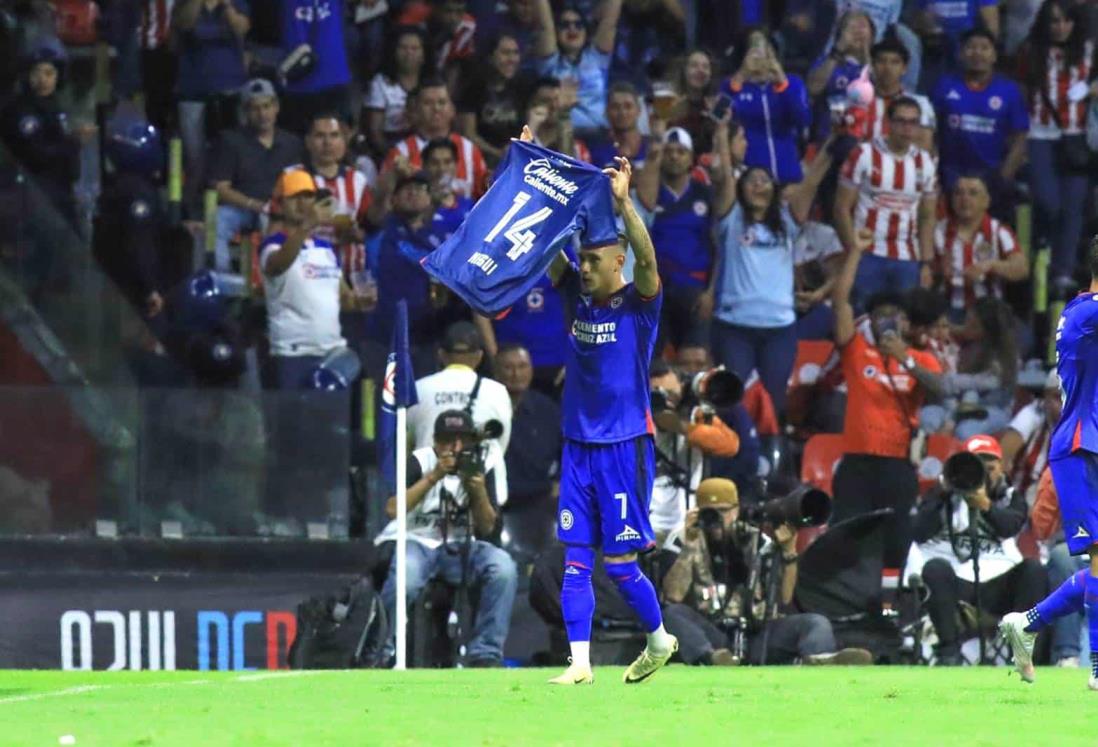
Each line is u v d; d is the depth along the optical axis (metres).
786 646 34.66
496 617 34.03
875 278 47.34
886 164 47.09
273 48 47.62
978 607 35.44
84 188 44.12
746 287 44.84
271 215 42.75
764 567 34.84
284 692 23.88
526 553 38.03
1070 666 34.53
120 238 42.66
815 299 46.44
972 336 45.88
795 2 51.41
